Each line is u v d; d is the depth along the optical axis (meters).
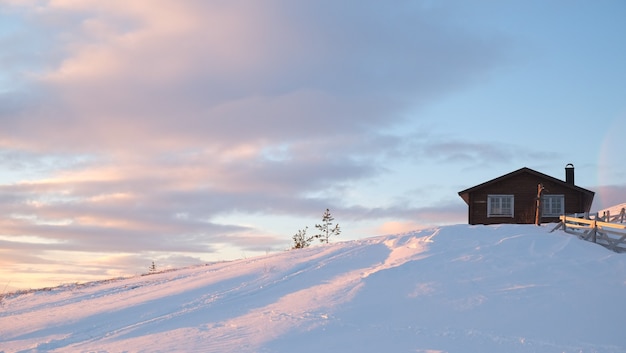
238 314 21.17
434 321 19.14
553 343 17.06
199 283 27.36
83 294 29.66
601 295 20.59
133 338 19.12
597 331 18.00
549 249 25.92
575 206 40.34
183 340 18.16
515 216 40.50
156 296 25.77
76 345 18.91
